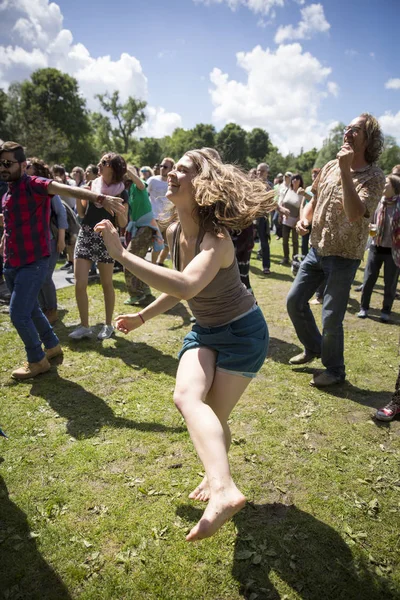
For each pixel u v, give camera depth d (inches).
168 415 126.2
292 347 184.2
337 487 97.1
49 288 200.2
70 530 83.5
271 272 336.8
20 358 165.8
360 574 75.5
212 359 76.1
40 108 2004.2
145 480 97.5
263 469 102.5
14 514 87.3
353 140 125.5
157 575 74.3
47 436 114.3
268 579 74.0
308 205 155.6
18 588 72.0
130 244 237.8
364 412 130.8
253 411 128.9
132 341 185.2
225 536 82.4
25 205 137.1
